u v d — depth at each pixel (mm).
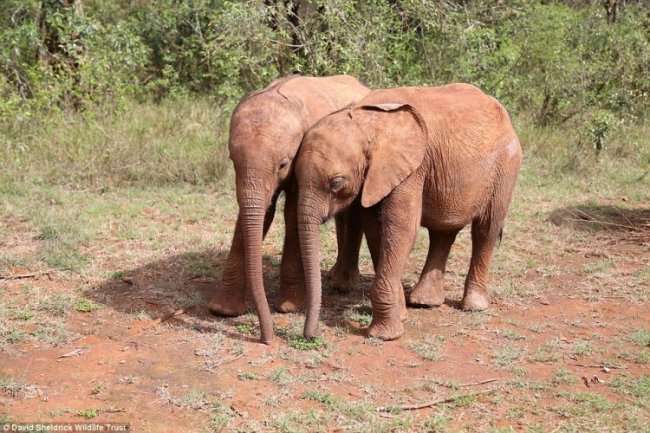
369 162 5715
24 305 6391
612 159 12352
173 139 11227
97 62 11836
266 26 12016
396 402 5082
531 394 5258
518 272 7691
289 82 6230
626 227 9195
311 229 5570
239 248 6305
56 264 7281
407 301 6840
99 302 6566
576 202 10172
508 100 13117
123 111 11859
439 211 6234
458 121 6160
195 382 5250
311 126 5918
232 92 11766
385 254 5957
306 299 5988
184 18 14539
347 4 11930
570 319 6586
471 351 5898
